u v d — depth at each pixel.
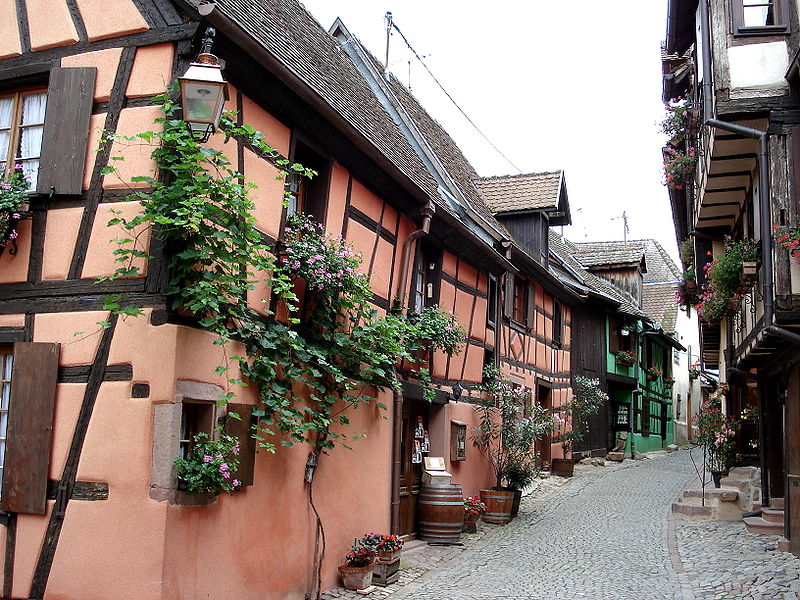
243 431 6.16
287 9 10.60
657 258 35.81
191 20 5.84
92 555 5.41
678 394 31.81
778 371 9.88
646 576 8.32
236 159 6.31
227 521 6.02
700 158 10.55
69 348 5.75
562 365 18.75
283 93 6.78
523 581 8.11
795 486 8.78
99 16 6.12
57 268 5.89
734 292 9.86
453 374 11.36
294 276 7.02
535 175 17.03
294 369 6.84
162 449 5.39
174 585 5.36
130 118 5.87
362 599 7.31
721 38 8.48
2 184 6.00
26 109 6.48
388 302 9.15
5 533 5.67
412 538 10.24
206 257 5.52
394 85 14.84
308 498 7.30
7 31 6.41
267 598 6.54
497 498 11.84
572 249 26.03
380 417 8.96
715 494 12.13
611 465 20.36
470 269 12.00
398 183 8.78
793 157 8.01
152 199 5.41
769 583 7.51
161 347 5.50
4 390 6.08
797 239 7.26
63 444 5.64
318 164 7.79
